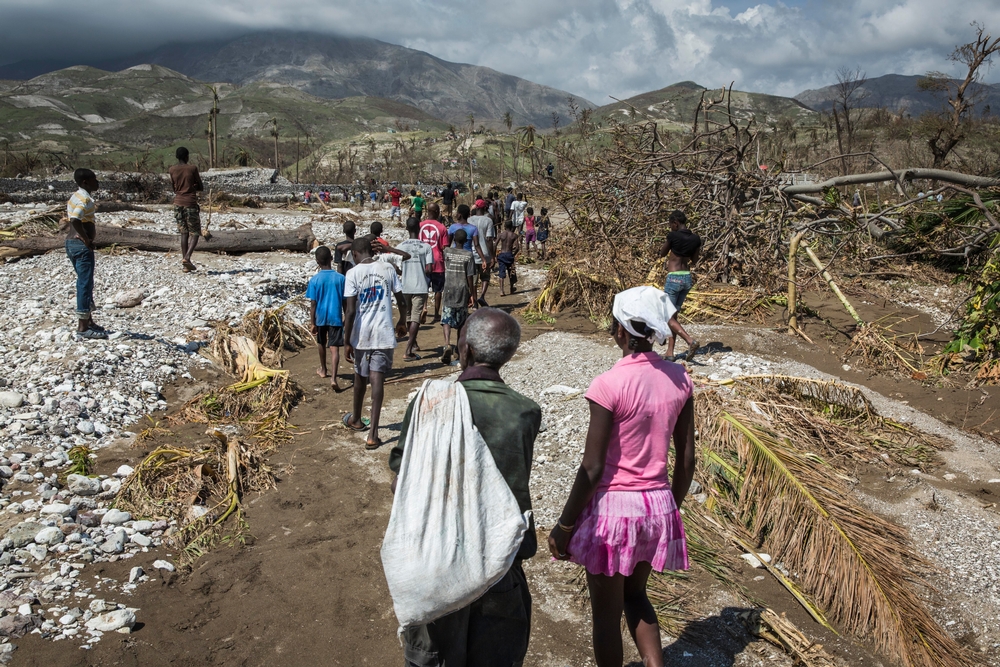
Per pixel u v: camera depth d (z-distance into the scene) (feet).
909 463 17.80
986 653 11.53
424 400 8.82
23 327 27.61
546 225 58.23
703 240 38.60
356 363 20.51
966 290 38.47
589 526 9.35
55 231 44.83
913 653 11.30
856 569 12.60
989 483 16.93
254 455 18.90
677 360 25.98
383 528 15.94
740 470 16.08
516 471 8.91
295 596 13.37
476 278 39.58
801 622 12.39
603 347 28.99
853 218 38.09
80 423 19.99
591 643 11.92
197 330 29.22
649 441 9.29
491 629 8.97
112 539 14.51
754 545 14.61
